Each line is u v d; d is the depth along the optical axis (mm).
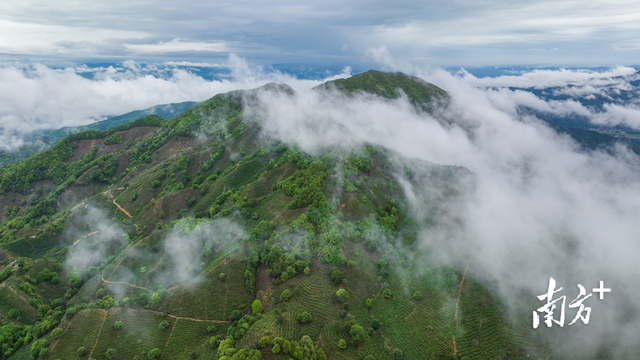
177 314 164250
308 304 159500
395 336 152625
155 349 146750
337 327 148000
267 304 164625
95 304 164750
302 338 136750
